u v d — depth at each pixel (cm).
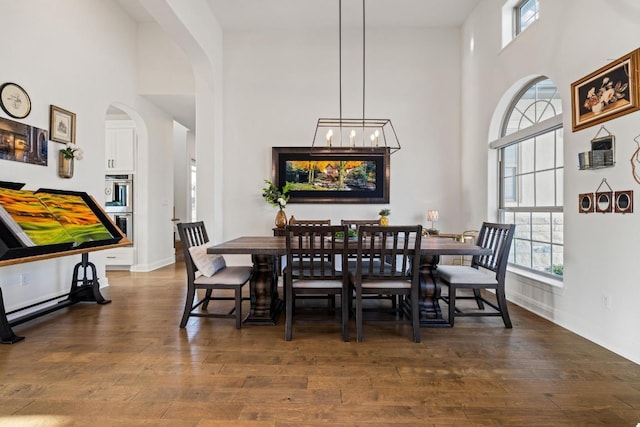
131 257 522
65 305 312
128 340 248
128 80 461
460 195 480
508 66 356
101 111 405
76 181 363
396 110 483
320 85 484
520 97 361
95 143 393
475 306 335
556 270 308
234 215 485
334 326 279
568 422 153
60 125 338
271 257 291
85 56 377
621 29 221
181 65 484
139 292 393
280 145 485
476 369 202
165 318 299
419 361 213
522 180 357
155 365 207
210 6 429
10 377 192
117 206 524
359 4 428
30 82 305
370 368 204
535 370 201
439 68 481
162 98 503
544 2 298
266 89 485
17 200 265
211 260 293
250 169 485
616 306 225
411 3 426
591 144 245
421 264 288
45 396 173
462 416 157
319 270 282
